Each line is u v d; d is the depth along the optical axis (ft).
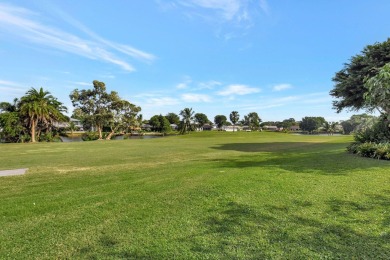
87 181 25.50
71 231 12.63
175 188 20.24
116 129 190.08
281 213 14.23
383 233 11.53
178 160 44.32
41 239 11.84
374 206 14.88
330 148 58.34
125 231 12.48
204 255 10.09
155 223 13.34
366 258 9.66
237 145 82.38
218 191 18.56
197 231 12.26
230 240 11.28
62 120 157.07
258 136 161.99
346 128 209.87
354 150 40.98
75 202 17.43
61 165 39.93
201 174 26.02
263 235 11.69
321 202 15.79
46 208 16.24
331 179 21.43
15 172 33.32
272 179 21.70
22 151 68.69
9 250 10.84
